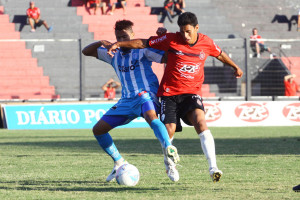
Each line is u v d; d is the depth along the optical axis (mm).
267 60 66250
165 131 14812
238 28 77750
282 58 69750
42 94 62594
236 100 55469
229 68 64562
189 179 17156
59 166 21281
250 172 18906
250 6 80688
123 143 34188
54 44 67312
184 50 15609
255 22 78938
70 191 14680
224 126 53938
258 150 28781
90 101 51406
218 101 53156
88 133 45500
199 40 15766
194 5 79125
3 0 73688
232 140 36969
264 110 53719
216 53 16109
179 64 15664
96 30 72375
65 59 65375
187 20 14984
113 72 64688
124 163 16609
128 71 16094
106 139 16422
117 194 14055
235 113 53375
